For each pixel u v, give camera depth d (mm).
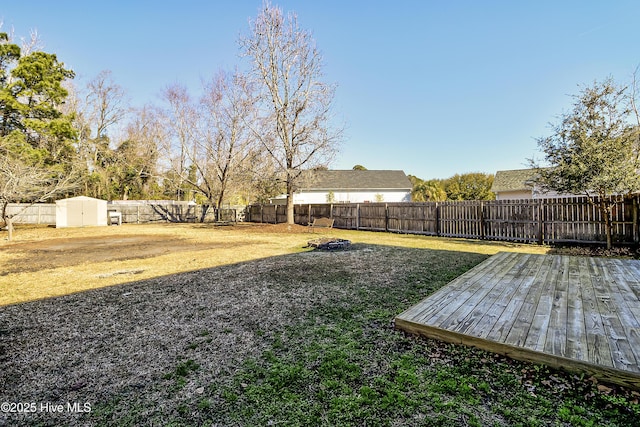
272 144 14727
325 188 31047
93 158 26094
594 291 3584
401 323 2844
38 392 2078
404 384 2029
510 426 1614
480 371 2154
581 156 7152
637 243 7426
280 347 2652
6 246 10289
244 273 5605
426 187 30844
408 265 5953
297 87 14461
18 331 3121
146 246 9977
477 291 3678
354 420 1698
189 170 24438
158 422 1744
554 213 8812
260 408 1840
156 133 22781
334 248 8445
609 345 2203
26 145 16984
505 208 9875
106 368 2381
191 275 5566
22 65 17703
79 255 8234
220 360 2459
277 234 13508
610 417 1663
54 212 21266
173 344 2775
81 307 3857
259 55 14148
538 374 2078
